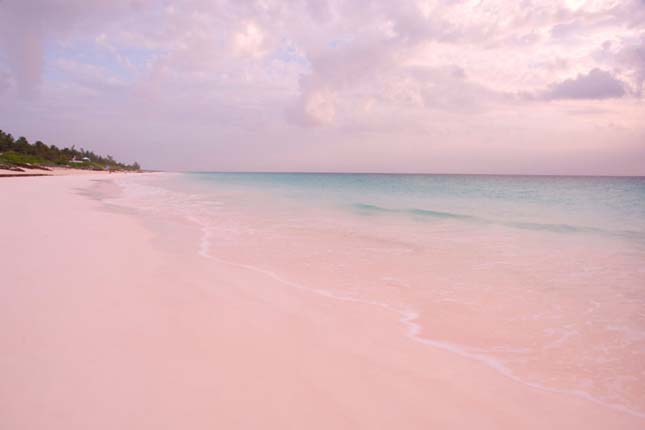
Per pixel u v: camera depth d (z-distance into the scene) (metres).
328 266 7.81
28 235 9.02
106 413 2.69
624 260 8.64
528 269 7.79
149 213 15.75
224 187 44.38
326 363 3.76
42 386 2.96
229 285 6.18
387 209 20.17
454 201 26.23
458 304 5.68
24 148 94.75
